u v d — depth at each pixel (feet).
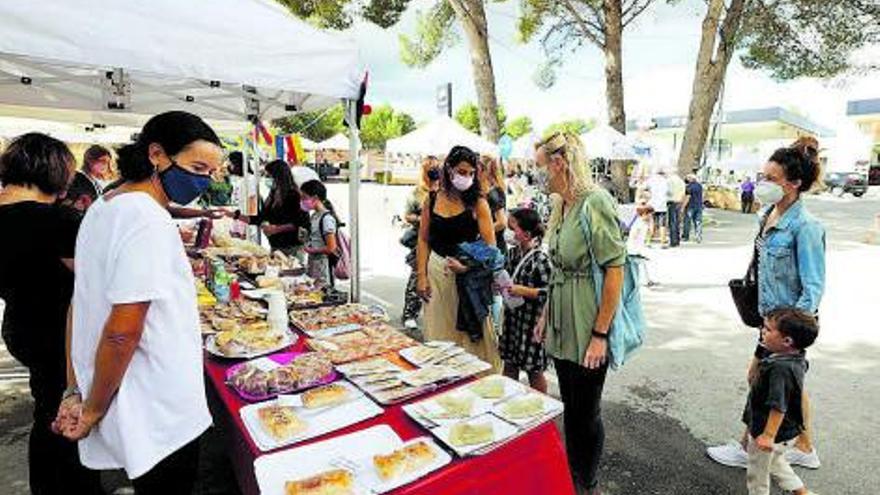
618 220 7.01
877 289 22.66
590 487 7.82
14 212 6.60
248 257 13.19
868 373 13.64
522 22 48.78
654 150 42.80
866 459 9.55
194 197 4.74
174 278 4.58
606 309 6.97
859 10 40.45
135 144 4.58
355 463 4.57
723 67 42.60
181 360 4.67
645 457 9.68
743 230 43.68
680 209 35.17
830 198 88.07
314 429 5.14
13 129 32.89
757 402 7.73
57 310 6.85
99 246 4.33
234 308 9.30
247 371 6.25
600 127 41.42
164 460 4.79
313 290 10.93
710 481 8.93
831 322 17.98
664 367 14.15
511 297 9.71
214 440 10.02
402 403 5.78
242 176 24.25
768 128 87.51
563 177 7.23
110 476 9.03
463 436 4.89
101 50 7.50
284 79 9.55
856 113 103.35
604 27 43.09
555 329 7.58
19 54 6.90
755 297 8.77
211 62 8.59
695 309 19.77
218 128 25.61
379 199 70.33
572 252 7.17
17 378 13.38
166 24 8.08
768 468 7.72
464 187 9.67
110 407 4.46
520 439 5.02
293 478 4.39
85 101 17.20
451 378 6.32
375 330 8.39
